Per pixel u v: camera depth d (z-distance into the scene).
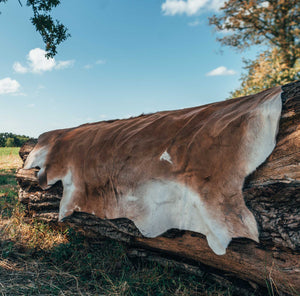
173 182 2.23
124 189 2.54
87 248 2.99
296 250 1.65
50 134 3.94
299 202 1.71
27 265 2.76
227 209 1.92
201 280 2.37
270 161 1.82
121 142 2.73
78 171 3.06
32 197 3.51
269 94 2.03
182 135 2.32
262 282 1.94
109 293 2.30
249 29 17.52
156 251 2.57
